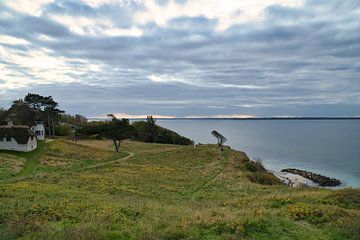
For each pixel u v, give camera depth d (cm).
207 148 9075
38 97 10344
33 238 1148
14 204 1838
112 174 4297
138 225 1330
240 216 1465
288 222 1416
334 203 1966
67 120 15088
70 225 1353
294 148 14212
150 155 7419
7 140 6259
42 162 5591
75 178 3691
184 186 3744
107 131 7975
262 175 5456
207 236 1198
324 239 1209
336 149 13550
